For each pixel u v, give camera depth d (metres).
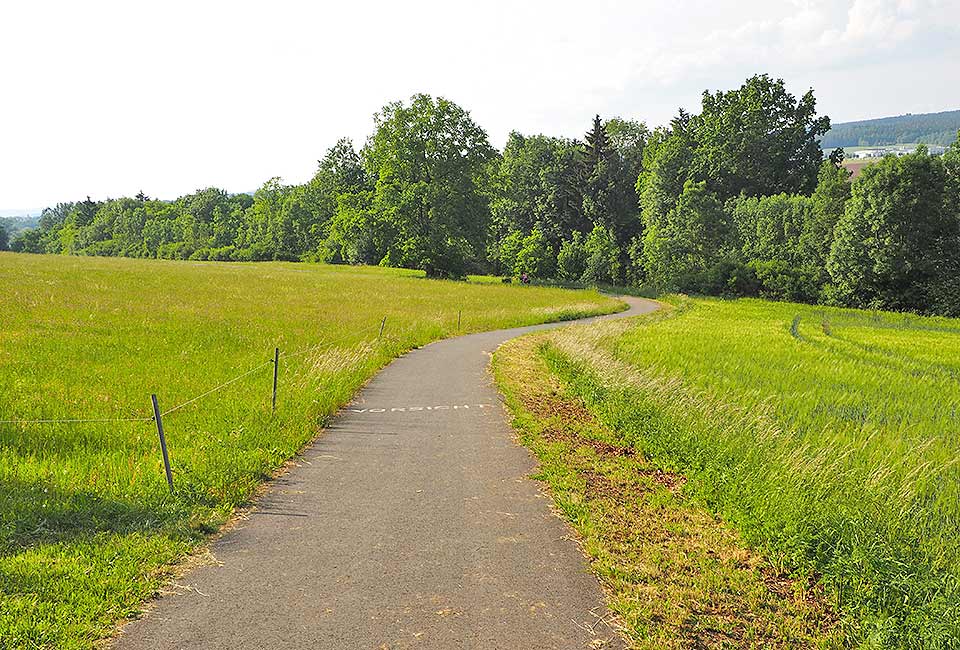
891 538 6.77
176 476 8.27
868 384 17.92
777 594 6.13
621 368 17.14
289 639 5.09
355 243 85.00
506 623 5.44
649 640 5.21
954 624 5.21
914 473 8.72
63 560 5.96
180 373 14.63
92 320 22.70
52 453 9.21
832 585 6.14
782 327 36.44
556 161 104.38
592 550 6.84
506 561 6.60
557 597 5.90
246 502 7.98
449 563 6.52
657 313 47.31
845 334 36.62
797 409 13.92
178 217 137.62
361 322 27.66
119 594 5.52
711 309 52.91
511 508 8.10
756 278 69.81
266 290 42.53
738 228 78.44
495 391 15.80
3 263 49.31
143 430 10.29
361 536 7.11
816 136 94.00
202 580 5.99
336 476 9.12
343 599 5.74
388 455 10.21
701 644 5.25
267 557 6.52
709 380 16.78
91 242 143.62
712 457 9.46
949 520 7.63
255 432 10.33
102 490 7.64
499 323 33.97
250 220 119.56
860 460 9.80
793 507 7.22
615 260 87.56
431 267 70.81
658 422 11.49
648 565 6.55
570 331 28.78
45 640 4.80
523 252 86.44
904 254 59.31
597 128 100.50
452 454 10.37
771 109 90.94
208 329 22.17
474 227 73.75
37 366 14.74
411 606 5.66
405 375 17.70
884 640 5.18
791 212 74.12
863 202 60.78
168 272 51.84
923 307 58.53
